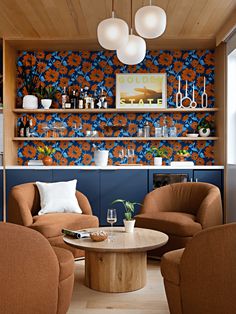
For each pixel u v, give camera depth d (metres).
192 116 6.78
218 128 6.45
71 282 3.00
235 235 2.49
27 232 2.58
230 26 5.32
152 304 3.45
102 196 6.28
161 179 6.28
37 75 6.81
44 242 2.66
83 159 6.83
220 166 6.21
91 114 6.83
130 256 3.77
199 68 6.77
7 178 6.26
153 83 6.71
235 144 6.11
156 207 5.30
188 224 4.59
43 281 2.65
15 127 6.71
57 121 6.83
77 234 3.98
